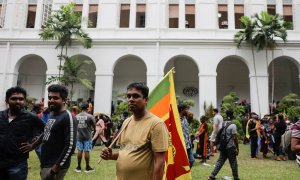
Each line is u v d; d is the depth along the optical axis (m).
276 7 21.69
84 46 19.88
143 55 20.83
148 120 2.76
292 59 20.62
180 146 3.99
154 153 2.64
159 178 2.54
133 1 21.98
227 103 17.75
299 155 3.97
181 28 21.30
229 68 24.92
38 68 24.58
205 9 21.48
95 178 7.09
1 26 22.12
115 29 21.44
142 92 2.81
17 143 3.90
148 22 21.44
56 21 18.98
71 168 8.25
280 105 18.77
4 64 21.33
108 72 20.75
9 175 3.81
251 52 20.55
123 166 2.65
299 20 21.16
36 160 9.45
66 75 18.66
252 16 19.44
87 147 7.84
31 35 21.83
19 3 22.56
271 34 19.05
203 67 20.56
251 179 7.46
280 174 8.10
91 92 23.98
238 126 15.88
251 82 20.12
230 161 6.74
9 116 4.04
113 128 15.49
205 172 8.19
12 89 4.04
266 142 11.22
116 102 24.09
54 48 21.39
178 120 4.04
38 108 9.16
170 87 4.12
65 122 3.74
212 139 8.23
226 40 20.59
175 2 22.14
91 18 22.33
